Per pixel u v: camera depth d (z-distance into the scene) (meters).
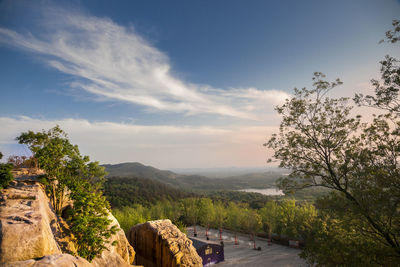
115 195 165.62
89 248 16.83
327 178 18.30
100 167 20.42
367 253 14.20
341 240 15.45
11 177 16.66
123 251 20.66
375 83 15.72
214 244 54.84
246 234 88.19
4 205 13.05
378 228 14.66
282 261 51.12
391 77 14.62
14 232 9.89
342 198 16.44
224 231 96.19
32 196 15.14
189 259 20.77
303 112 19.84
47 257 8.84
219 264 52.78
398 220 14.34
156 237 22.72
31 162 25.88
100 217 17.64
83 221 16.00
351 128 17.78
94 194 18.34
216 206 107.12
